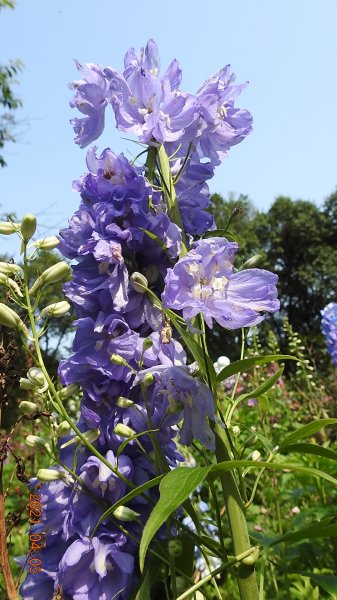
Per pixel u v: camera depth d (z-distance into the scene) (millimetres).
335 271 6395
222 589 596
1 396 295
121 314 320
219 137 349
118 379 314
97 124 355
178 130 329
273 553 602
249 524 773
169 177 332
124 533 311
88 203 332
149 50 350
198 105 329
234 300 296
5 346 301
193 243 298
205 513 695
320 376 1321
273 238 6629
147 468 318
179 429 330
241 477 311
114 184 322
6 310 291
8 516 308
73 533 307
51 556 321
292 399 1229
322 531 302
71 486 314
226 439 303
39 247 305
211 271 293
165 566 324
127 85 329
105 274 321
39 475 307
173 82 337
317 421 291
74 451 314
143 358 312
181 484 234
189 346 287
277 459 760
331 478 248
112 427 316
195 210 355
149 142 331
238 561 282
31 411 306
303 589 553
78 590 300
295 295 6637
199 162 362
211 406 291
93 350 321
